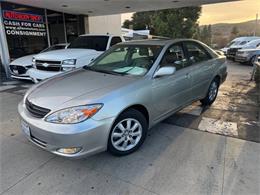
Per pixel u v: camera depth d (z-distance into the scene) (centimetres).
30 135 242
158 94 291
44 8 941
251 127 346
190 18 2486
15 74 671
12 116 400
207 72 407
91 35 714
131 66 317
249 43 1301
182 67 346
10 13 809
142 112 283
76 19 1146
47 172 239
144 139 288
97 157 266
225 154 269
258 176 228
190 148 284
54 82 289
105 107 229
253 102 479
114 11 1060
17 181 225
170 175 232
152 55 315
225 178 226
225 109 432
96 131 223
